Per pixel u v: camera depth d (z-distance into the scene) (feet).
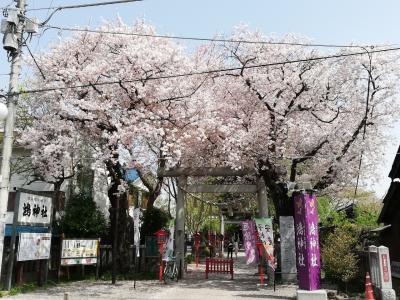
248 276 69.00
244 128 62.39
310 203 42.16
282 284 56.85
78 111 56.85
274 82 58.08
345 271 48.08
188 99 60.54
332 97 60.13
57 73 61.31
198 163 70.38
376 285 42.29
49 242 53.78
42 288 50.44
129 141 58.49
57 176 69.31
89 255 60.03
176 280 61.26
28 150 79.92
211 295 46.55
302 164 69.92
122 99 60.44
